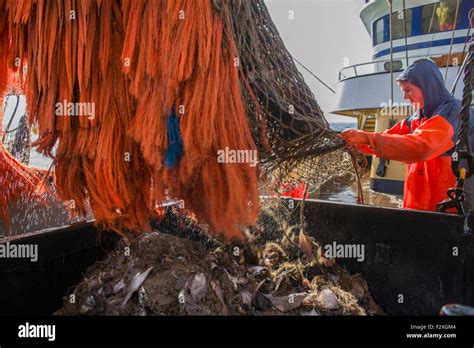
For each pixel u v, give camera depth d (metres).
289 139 1.69
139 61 1.38
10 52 1.68
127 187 1.59
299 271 2.09
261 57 1.63
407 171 2.66
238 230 1.61
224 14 1.40
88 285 1.77
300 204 2.35
